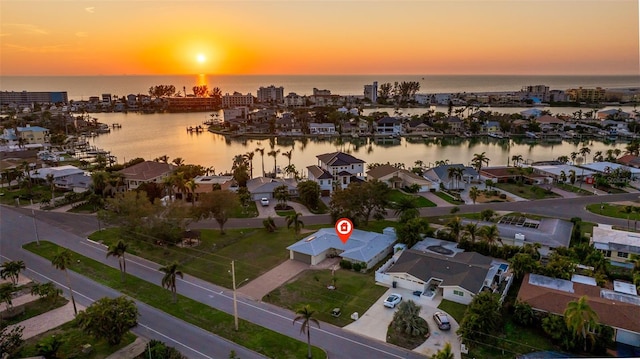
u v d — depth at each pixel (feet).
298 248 226.17
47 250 241.14
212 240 256.11
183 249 242.58
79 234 267.18
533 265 195.21
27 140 626.64
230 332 161.99
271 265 221.46
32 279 205.67
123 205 250.16
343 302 183.32
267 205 328.49
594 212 303.89
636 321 151.02
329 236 240.73
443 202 334.44
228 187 361.71
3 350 144.87
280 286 198.29
